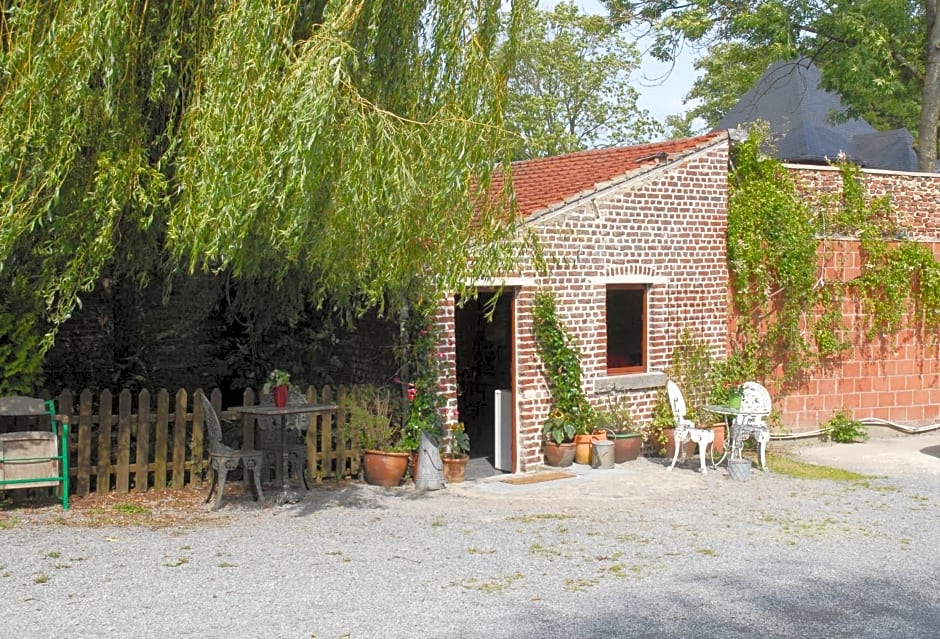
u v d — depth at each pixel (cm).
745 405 1323
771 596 754
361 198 798
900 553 899
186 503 1075
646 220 1429
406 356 1220
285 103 783
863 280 1672
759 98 2634
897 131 2584
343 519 1016
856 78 2141
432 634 654
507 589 764
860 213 1664
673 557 874
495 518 1034
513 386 1311
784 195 1577
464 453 1273
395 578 790
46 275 922
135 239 1051
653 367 1449
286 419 1132
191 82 946
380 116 828
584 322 1358
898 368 1722
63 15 849
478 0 915
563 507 1096
